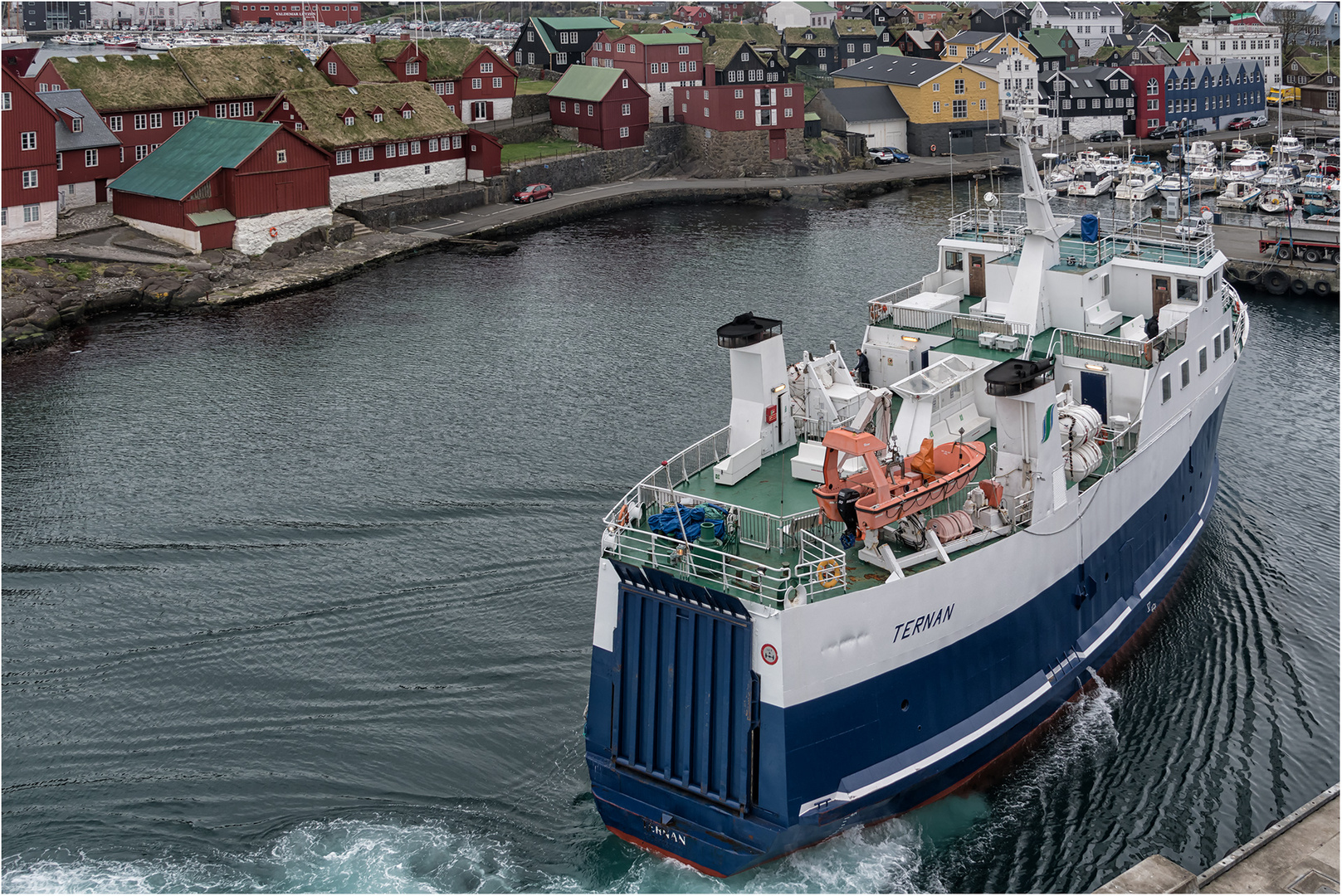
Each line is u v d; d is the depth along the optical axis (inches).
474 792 1384.1
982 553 1295.5
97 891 1235.9
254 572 1835.6
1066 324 1653.5
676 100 5457.7
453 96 5324.8
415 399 2561.5
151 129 4242.1
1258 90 6407.5
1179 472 1724.9
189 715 1510.8
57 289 3289.9
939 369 1443.2
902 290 1815.9
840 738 1209.4
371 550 1894.7
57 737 1470.2
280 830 1323.8
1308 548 1868.8
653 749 1251.2
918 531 1272.1
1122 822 1334.9
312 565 1852.9
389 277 3710.6
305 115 4215.1
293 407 2539.4
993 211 1850.4
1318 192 4394.7
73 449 2326.5
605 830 1328.7
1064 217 1859.0
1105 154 5620.1
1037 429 1325.0
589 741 1307.8
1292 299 3430.1
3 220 3572.8
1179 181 4500.5
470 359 2834.6
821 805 1203.9
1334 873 1162.6
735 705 1190.9
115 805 1359.5
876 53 7313.0
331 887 1246.3
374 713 1512.1
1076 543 1448.1
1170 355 1606.8
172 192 3688.5
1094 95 5974.4
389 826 1331.2
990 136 5748.0
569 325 3090.6
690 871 1267.2
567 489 2081.7
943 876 1257.4
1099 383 1555.1
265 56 4776.1
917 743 1283.2
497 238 4244.6
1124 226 1840.6
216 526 1979.6
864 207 4682.6
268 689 1557.6
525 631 1673.2
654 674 1236.5
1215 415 1867.6
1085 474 1448.1
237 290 3496.6
